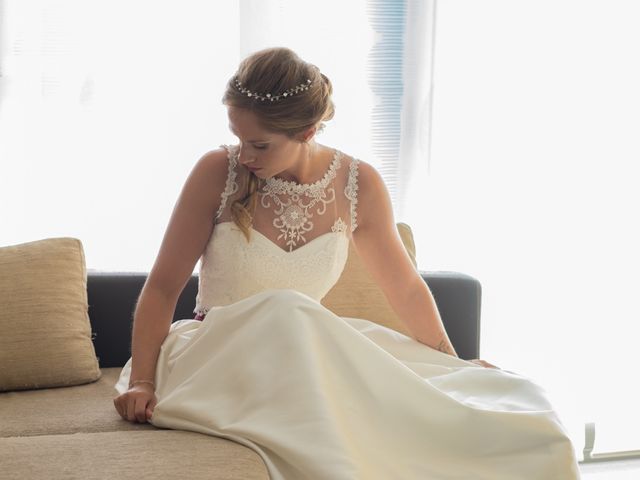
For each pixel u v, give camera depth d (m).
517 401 1.95
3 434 1.98
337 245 2.24
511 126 3.29
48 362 2.41
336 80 3.16
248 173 2.16
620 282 3.42
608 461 3.37
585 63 3.31
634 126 3.36
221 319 1.96
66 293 2.52
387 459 1.77
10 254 2.51
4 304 2.42
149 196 3.09
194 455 1.65
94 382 2.51
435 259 3.31
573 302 3.41
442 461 1.80
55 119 2.99
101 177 3.05
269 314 1.86
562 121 3.32
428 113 3.21
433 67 3.19
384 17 3.16
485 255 3.34
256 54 2.05
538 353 3.42
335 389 1.80
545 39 3.27
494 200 3.32
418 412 1.81
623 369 3.46
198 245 2.18
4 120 2.95
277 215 2.20
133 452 1.67
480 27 3.23
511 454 1.81
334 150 2.29
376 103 3.19
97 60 3.00
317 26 3.12
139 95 3.04
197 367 1.98
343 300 2.66
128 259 3.10
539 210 3.35
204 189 2.16
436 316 2.31
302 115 2.00
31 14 2.93
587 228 3.38
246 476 1.57
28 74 2.95
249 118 1.98
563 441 1.80
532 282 3.38
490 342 3.39
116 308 2.74
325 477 1.61
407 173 3.23
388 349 2.23
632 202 3.39
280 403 1.74
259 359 1.82
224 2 3.06
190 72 3.06
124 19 3.00
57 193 3.03
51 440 1.76
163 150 3.08
